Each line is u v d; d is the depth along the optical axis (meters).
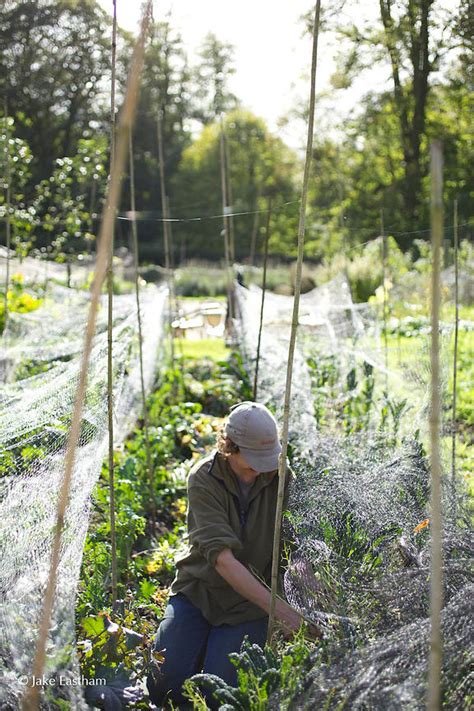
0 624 2.44
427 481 3.48
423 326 11.19
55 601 2.60
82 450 3.51
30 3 22.52
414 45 14.82
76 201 12.52
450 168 23.30
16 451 3.56
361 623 2.71
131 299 10.34
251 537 3.30
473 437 6.00
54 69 26.25
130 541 4.12
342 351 7.42
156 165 39.16
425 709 2.22
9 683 2.29
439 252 1.74
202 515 3.23
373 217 24.53
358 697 2.25
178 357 8.41
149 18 1.82
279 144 35.59
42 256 11.81
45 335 7.70
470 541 3.06
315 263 27.91
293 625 2.94
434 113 23.11
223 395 7.36
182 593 3.38
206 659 3.20
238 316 8.77
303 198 2.75
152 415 6.41
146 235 38.25
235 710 2.38
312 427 5.18
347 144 24.81
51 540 2.84
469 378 8.84
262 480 3.31
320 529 3.17
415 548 3.05
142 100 37.69
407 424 4.60
